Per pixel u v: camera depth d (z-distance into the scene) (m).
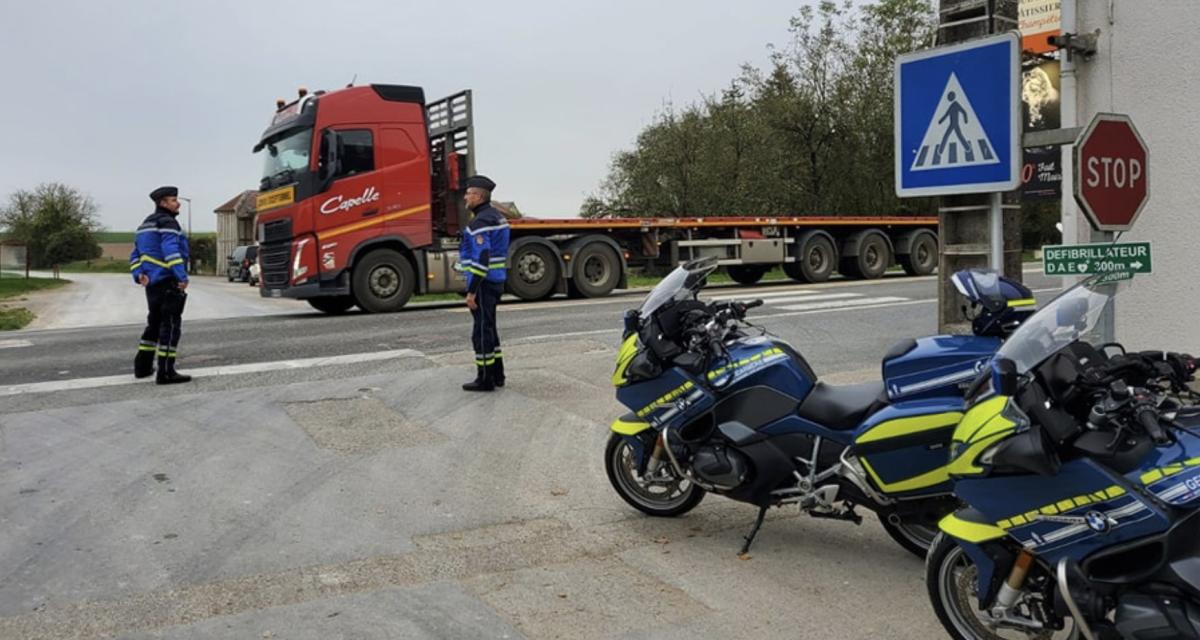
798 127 36.22
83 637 3.99
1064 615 3.26
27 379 9.71
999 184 5.40
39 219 86.50
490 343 8.78
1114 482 3.04
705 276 5.33
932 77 5.68
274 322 14.38
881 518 4.75
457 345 11.43
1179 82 6.92
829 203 36.31
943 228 6.17
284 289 15.37
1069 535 3.15
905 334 11.88
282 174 15.31
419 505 5.78
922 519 4.47
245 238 64.44
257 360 10.62
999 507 3.33
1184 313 7.04
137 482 6.19
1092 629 3.10
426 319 14.16
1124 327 7.40
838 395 4.74
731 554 4.99
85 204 89.31
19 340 13.05
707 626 4.09
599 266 18.20
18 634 4.02
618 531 5.35
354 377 9.52
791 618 4.17
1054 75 8.68
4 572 4.70
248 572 4.71
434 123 17.00
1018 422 3.25
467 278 8.66
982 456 3.34
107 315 21.89
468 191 8.82
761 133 36.50
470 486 6.15
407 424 7.69
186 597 4.40
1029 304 4.20
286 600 4.38
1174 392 3.28
